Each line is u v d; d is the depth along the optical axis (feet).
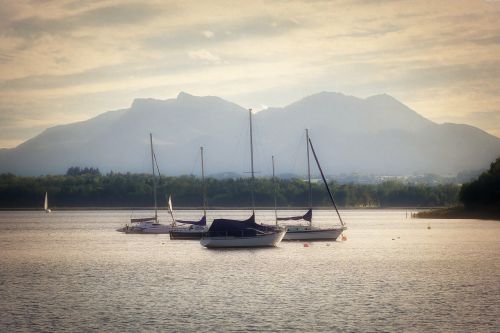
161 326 390.01
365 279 552.41
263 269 615.16
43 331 380.99
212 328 384.47
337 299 462.19
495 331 375.25
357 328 382.83
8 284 541.34
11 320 406.62
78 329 385.29
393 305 440.45
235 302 453.58
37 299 471.21
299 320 400.88
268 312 422.41
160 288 513.86
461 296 470.39
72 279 568.41
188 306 441.68
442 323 392.47
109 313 423.23
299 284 526.98
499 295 474.08
